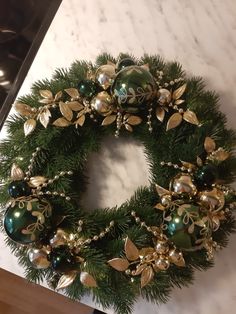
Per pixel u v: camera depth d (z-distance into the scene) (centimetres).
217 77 55
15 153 51
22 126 52
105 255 48
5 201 51
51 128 50
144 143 52
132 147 55
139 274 47
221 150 48
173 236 45
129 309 49
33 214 46
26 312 73
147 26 57
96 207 54
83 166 53
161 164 49
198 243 45
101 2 58
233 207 48
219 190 48
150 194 50
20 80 64
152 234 48
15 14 69
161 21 57
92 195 54
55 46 58
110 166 55
